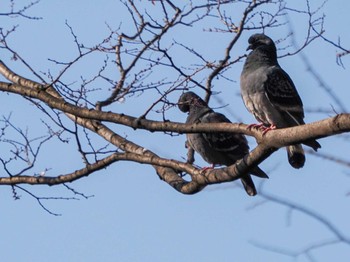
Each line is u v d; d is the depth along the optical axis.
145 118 10.72
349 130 8.30
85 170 11.64
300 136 8.89
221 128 10.23
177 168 11.22
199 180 10.94
